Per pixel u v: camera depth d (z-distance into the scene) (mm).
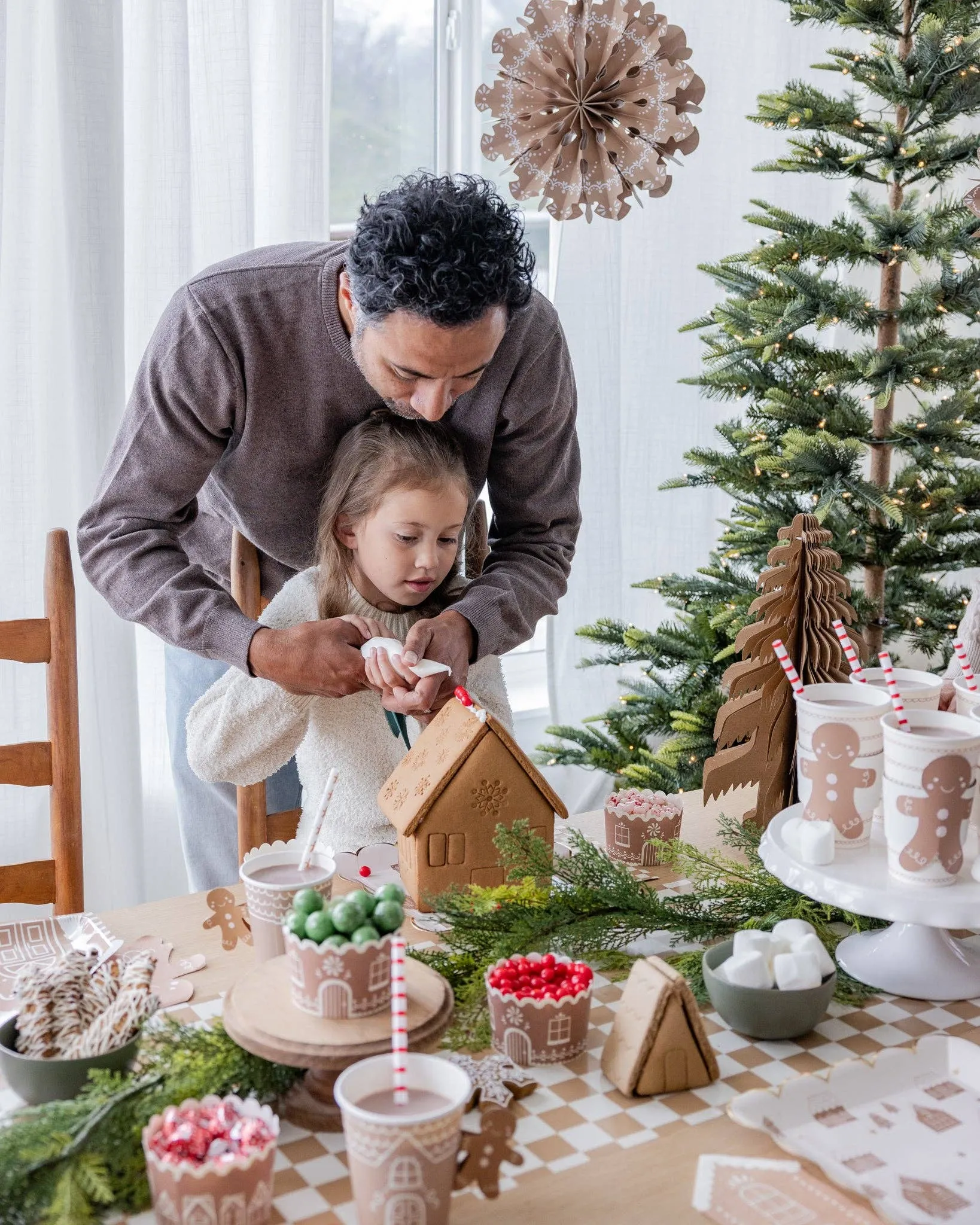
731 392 2197
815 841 965
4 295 1983
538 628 3197
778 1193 732
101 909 2195
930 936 985
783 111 2037
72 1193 680
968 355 2072
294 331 1390
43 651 1308
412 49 2719
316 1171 761
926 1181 729
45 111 1970
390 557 1439
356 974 784
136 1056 822
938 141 2057
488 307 1154
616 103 1374
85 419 2023
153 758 2342
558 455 1585
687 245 2818
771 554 1133
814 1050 892
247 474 1486
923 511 2104
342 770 1448
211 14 2088
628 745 2414
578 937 969
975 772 956
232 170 2143
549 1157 770
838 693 1036
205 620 1353
